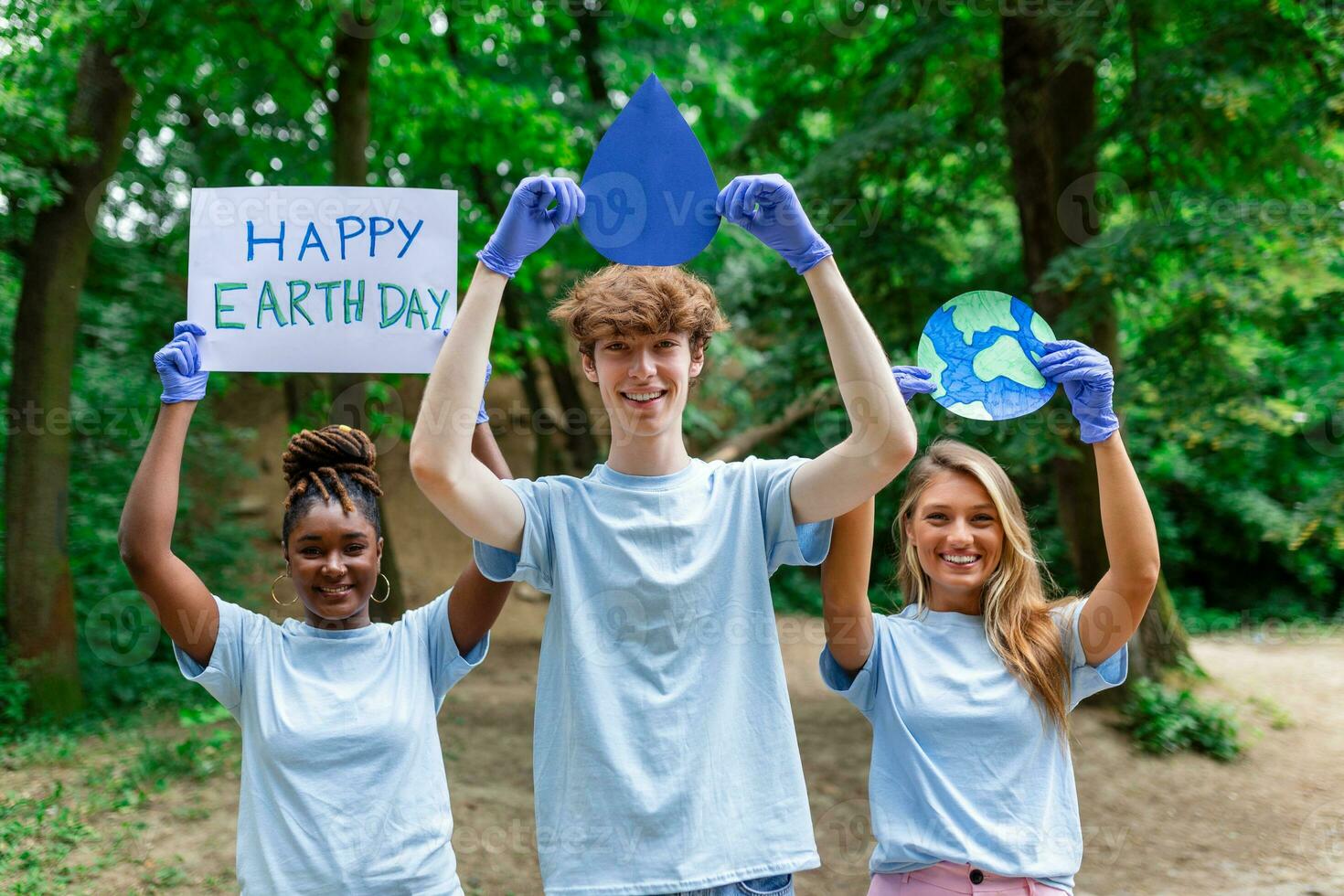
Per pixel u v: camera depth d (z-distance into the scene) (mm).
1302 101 5785
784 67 8203
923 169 7809
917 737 2297
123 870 4387
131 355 9398
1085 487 6906
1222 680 8086
